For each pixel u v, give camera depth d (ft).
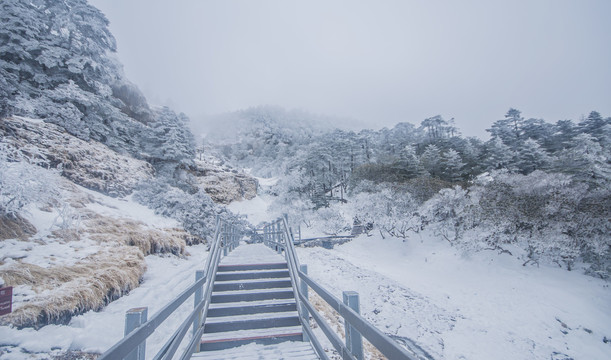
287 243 19.71
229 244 34.32
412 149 135.95
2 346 10.61
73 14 72.33
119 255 22.63
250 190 180.34
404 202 85.66
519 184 69.46
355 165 188.75
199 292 12.53
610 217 51.16
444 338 31.48
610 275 47.88
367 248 79.66
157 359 6.28
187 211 48.75
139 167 64.69
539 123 176.14
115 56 109.81
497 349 31.07
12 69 57.62
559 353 31.81
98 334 13.30
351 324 6.08
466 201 70.54
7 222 19.69
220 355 11.42
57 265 17.47
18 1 62.39
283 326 13.78
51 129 48.73
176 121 113.70
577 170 89.56
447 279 53.42
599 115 138.82
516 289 46.16
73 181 42.16
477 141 189.67
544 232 54.80
